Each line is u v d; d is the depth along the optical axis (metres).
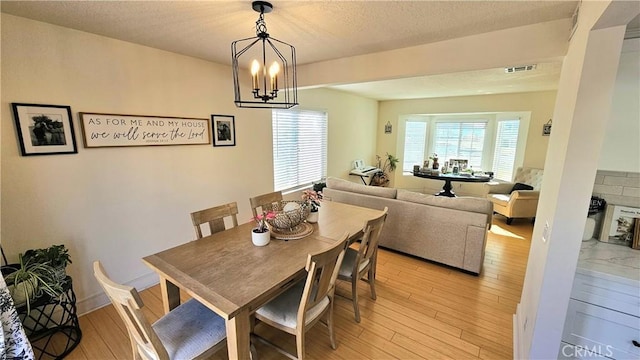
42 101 1.94
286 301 1.73
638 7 0.99
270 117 3.88
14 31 1.79
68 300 2.05
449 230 3.01
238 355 1.36
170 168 2.77
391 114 7.06
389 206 3.38
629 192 1.73
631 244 1.71
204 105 3.01
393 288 2.71
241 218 3.62
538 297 1.49
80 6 1.66
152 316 2.31
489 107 5.70
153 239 2.71
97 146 2.24
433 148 7.25
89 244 2.29
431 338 2.05
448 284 2.78
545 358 1.53
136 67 2.42
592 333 1.51
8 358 1.44
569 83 1.49
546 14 1.76
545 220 1.64
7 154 1.83
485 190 5.53
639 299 1.38
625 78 1.39
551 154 1.73
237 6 1.66
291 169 4.63
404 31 2.09
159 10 1.72
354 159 6.44
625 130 1.42
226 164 3.34
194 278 1.51
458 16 1.81
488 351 1.94
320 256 1.45
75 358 1.87
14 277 1.67
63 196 2.10
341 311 2.36
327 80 3.02
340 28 2.02
